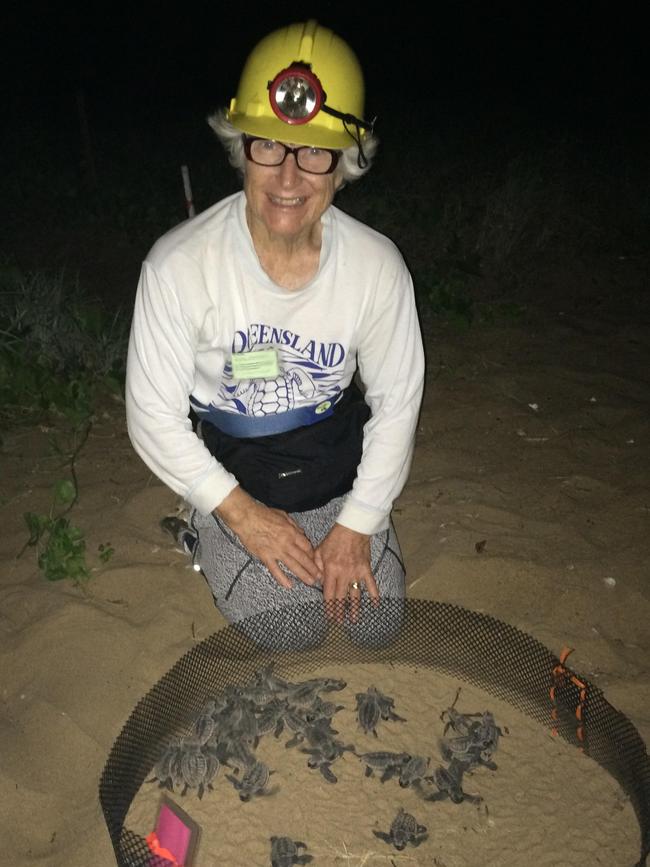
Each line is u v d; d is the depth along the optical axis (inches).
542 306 197.9
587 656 98.0
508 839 77.9
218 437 90.0
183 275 78.9
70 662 94.9
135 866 71.3
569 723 88.2
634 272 219.5
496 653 94.9
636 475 131.7
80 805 80.4
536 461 134.7
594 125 372.8
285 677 93.9
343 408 90.9
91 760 84.4
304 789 82.2
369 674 94.6
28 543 110.7
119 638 97.7
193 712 87.7
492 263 217.6
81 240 229.1
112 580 106.0
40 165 284.2
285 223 76.2
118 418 144.1
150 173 279.1
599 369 166.2
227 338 82.6
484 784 83.0
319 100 71.6
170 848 74.0
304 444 88.7
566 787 82.7
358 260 82.3
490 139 335.0
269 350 83.4
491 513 120.8
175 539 113.0
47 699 91.0
